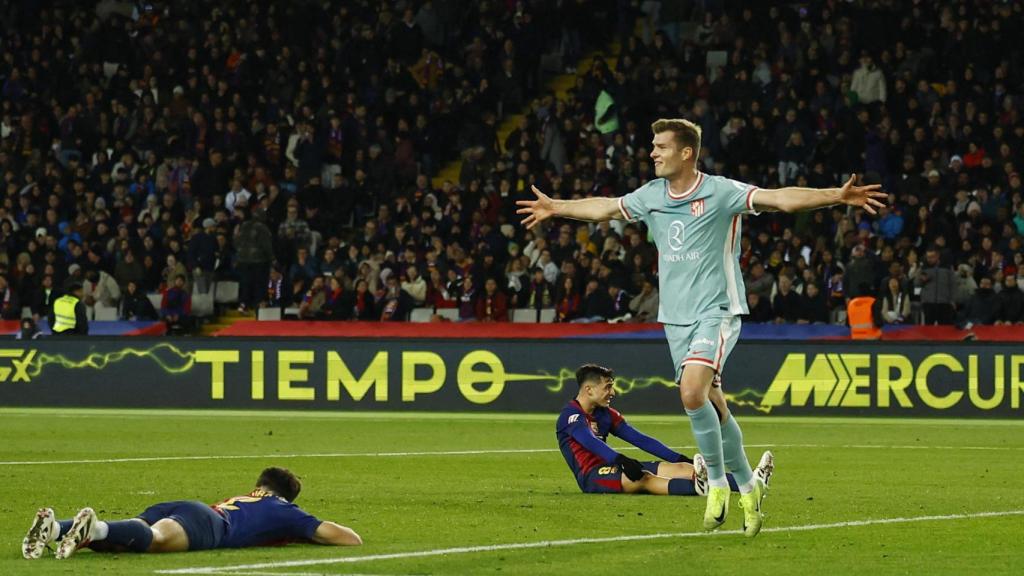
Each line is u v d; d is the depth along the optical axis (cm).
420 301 4756
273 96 5844
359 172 5397
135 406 4288
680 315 1650
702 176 1645
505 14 6078
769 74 5653
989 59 5550
